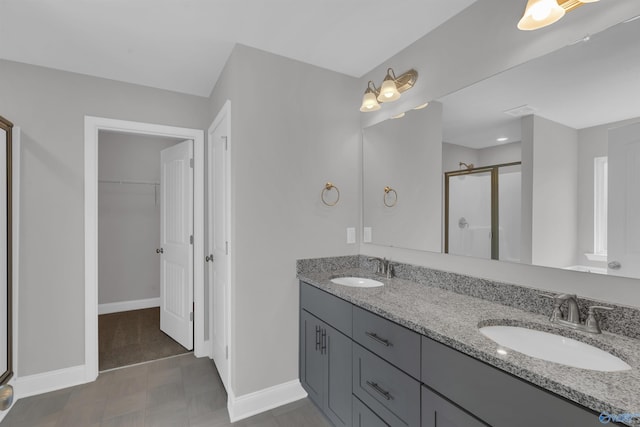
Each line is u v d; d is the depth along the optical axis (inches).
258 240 78.2
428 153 71.9
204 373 95.7
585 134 47.2
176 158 117.0
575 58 47.8
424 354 45.8
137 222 158.2
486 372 37.6
